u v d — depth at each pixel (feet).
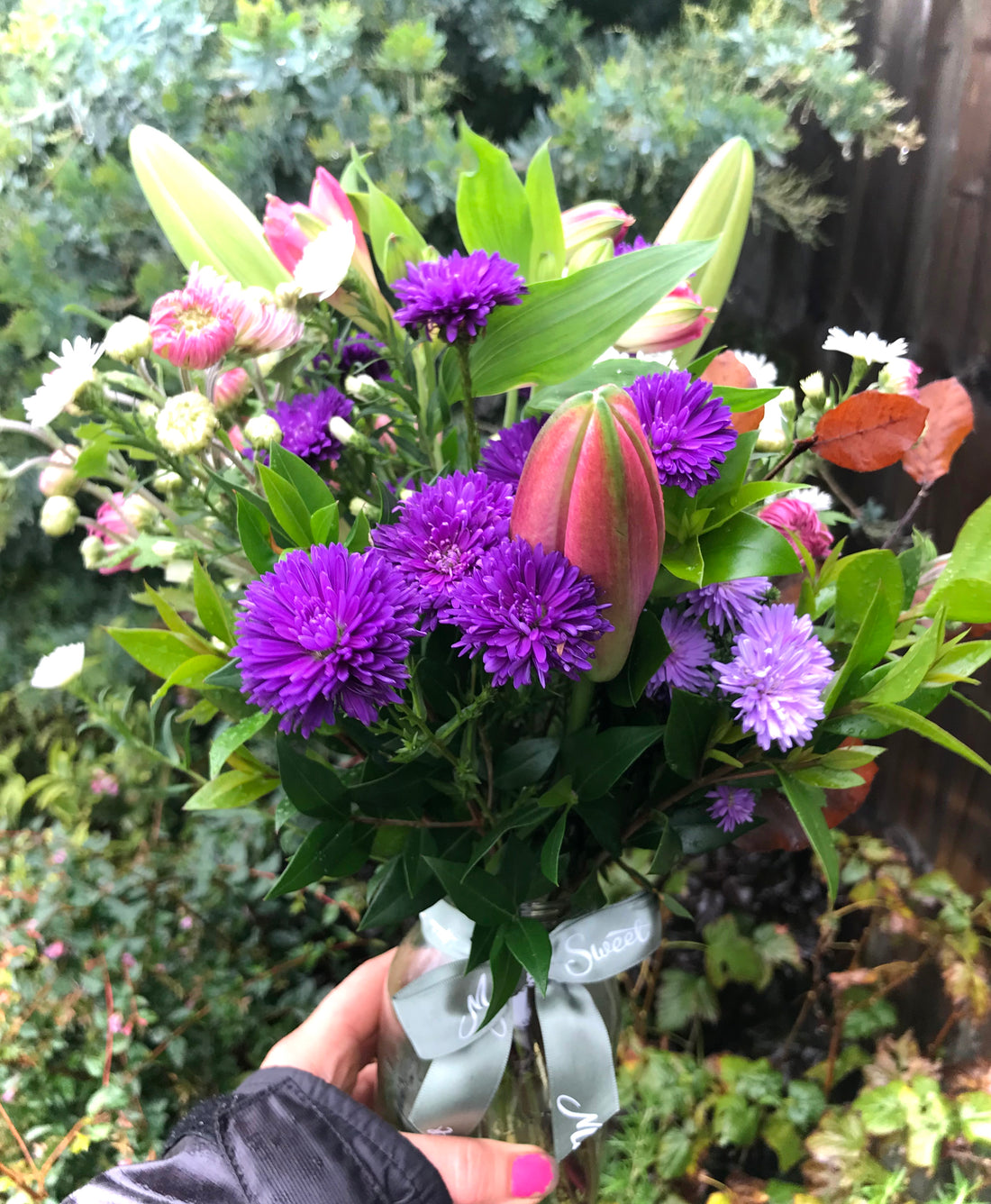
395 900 1.26
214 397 1.36
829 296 3.06
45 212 2.58
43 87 2.50
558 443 0.95
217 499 1.42
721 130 2.48
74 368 1.25
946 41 2.53
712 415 1.03
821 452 1.19
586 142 2.47
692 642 1.19
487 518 1.03
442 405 1.34
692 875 3.28
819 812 1.17
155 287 2.51
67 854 2.61
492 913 1.20
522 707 1.19
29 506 2.85
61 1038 2.45
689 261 1.14
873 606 1.09
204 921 2.69
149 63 2.41
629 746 1.16
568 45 2.78
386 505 1.17
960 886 2.86
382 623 0.92
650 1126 2.65
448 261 1.13
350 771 1.29
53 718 3.31
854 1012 2.87
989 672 2.60
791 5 2.68
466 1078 1.40
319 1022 1.68
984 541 1.15
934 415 1.35
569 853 1.39
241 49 2.32
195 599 1.23
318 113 2.44
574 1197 1.64
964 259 2.52
